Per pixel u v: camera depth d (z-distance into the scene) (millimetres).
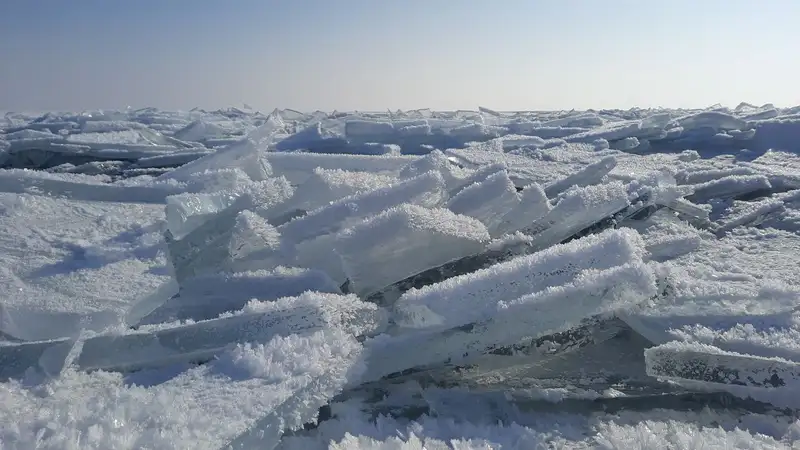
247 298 2859
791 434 2021
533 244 3533
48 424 1688
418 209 3021
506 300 2385
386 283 2904
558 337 2541
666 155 9281
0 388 1926
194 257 3086
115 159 8445
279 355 2164
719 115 10578
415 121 11695
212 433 1699
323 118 14625
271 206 3795
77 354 2199
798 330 2607
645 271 2301
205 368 2154
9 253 3518
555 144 10477
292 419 1888
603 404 2254
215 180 4961
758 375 2174
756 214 5074
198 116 17859
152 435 1658
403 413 2195
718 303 2816
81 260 3467
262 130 5746
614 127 12031
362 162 5871
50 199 4637
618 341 2732
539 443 1980
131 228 4117
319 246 3207
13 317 2551
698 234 4516
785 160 8352
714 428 2062
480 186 3740
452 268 3070
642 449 1950
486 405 2254
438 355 2322
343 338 2312
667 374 2236
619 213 4320
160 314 2805
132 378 2156
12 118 16781
